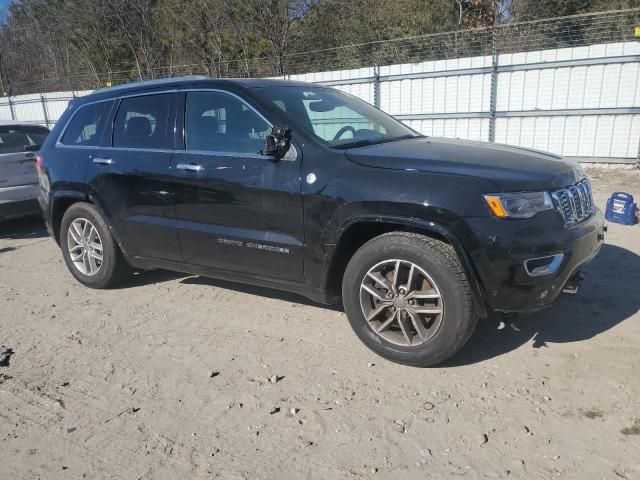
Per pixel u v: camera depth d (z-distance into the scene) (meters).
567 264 3.22
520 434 2.82
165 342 4.05
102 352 3.95
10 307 4.92
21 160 7.43
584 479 2.50
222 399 3.28
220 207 4.04
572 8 22.77
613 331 3.84
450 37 17.84
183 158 4.23
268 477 2.62
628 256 5.44
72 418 3.17
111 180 4.69
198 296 4.90
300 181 3.64
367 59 19.16
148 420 3.11
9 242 7.42
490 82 12.30
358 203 3.40
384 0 24.05
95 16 29.23
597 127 11.39
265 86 4.21
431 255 3.24
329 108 4.30
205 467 2.71
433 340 3.35
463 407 3.07
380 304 3.52
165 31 27.73
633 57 10.67
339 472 2.62
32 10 34.66
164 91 4.48
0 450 2.92
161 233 4.46
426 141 4.10
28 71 37.03
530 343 3.72
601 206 8.11
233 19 25.53
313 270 3.72
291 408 3.14
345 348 3.80
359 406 3.13
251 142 3.95
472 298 3.23
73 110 5.24
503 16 24.30
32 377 3.66
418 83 13.27
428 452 2.73
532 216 3.14
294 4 24.64
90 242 5.14
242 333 4.12
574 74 11.37
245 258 4.02
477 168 3.30
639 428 2.82
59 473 2.73
